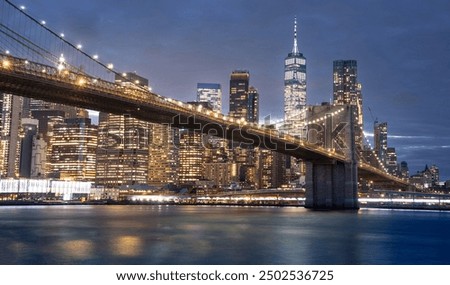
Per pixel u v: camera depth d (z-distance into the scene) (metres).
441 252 44.94
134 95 82.94
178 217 101.06
